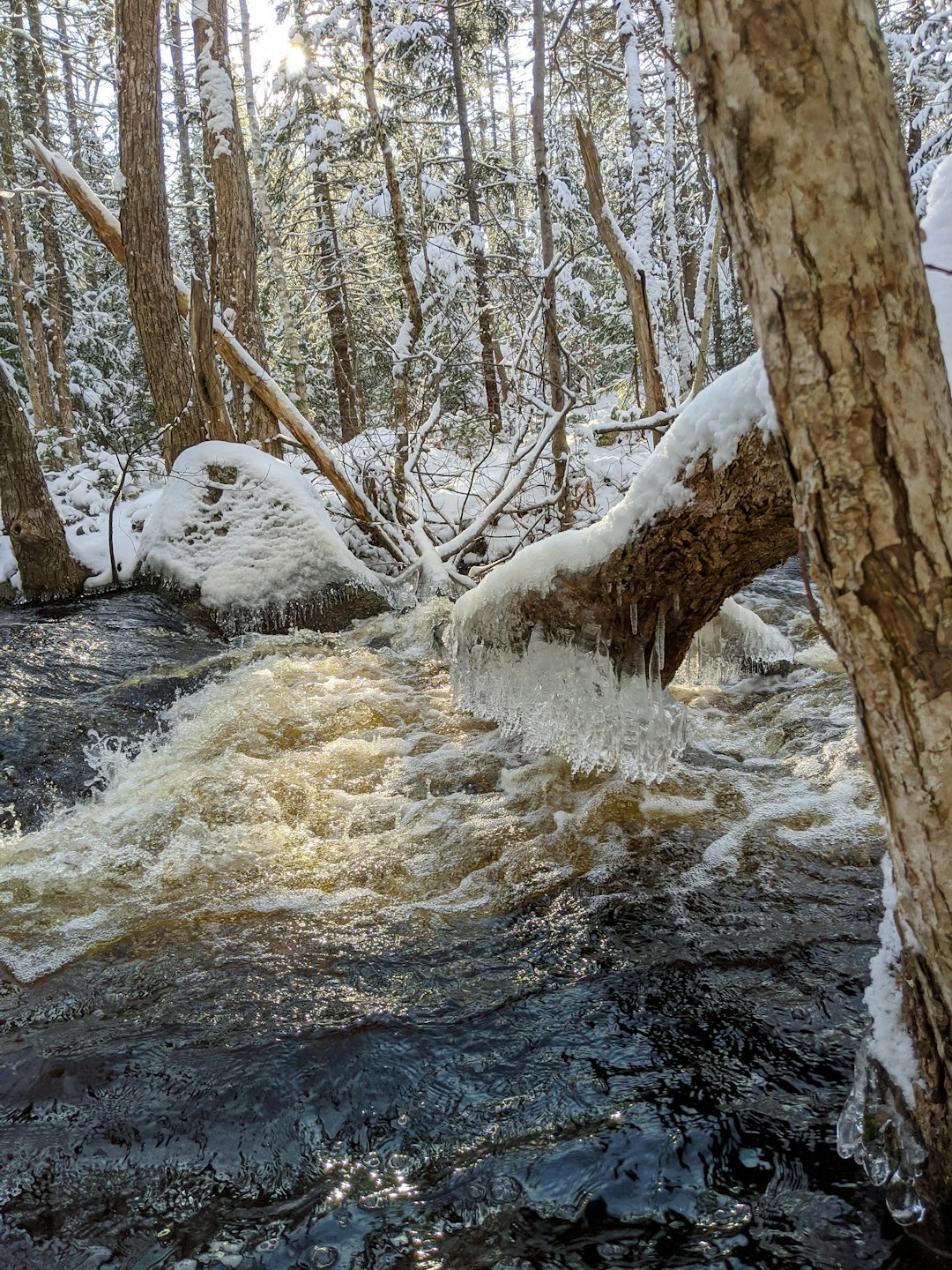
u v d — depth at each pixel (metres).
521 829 3.59
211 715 4.84
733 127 1.15
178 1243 1.76
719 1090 2.07
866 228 1.12
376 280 14.89
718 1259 1.64
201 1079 2.22
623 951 2.70
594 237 14.20
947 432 1.21
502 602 3.97
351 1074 2.20
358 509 7.82
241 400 9.10
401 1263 1.68
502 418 10.84
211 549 7.07
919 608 1.22
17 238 15.47
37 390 14.86
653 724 3.77
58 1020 2.54
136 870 3.44
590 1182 1.84
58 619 6.34
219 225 9.64
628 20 11.02
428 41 13.70
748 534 3.11
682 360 9.62
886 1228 1.67
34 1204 1.88
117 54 7.88
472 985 2.58
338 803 3.92
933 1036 1.54
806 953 2.60
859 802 3.59
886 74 1.13
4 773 4.13
